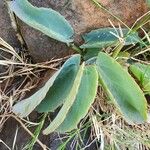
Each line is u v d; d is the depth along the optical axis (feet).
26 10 0.94
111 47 1.02
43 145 1.00
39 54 1.07
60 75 0.95
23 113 0.92
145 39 1.06
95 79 0.91
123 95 0.93
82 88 0.91
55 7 1.01
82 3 1.00
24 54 1.10
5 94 1.08
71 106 0.90
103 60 0.93
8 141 1.07
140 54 1.07
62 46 1.04
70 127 0.89
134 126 1.04
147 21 1.02
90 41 1.01
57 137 1.02
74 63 0.96
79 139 1.04
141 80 0.99
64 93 0.94
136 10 1.02
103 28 1.02
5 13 1.05
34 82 1.08
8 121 1.09
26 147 1.01
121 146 1.03
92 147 1.04
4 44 1.05
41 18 0.96
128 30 1.02
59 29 0.98
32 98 0.92
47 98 0.96
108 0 1.00
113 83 0.93
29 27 1.04
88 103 0.89
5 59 1.08
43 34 1.03
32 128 1.05
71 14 1.01
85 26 1.02
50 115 1.03
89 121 1.02
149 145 1.01
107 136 1.02
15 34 1.07
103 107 1.03
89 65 0.94
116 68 0.92
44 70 1.08
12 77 1.09
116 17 1.02
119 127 1.02
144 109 0.92
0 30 1.07
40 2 1.01
